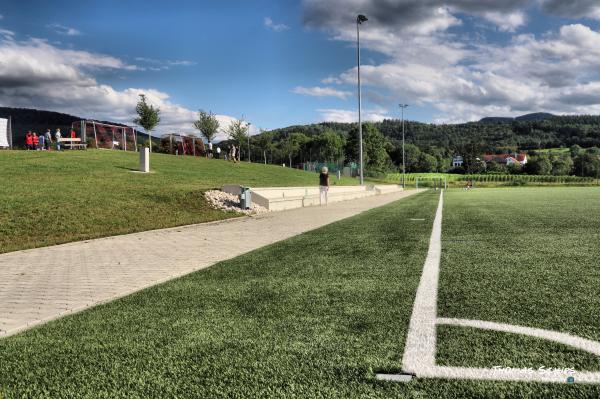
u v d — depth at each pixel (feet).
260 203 64.34
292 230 39.34
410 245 26.25
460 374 8.04
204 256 26.37
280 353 9.54
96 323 12.85
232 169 116.98
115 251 29.94
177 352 9.93
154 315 13.38
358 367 8.59
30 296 17.48
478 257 21.09
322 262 21.59
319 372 8.43
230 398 7.55
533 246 24.09
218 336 10.93
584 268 17.63
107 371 9.02
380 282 16.42
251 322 12.03
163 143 177.47
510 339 9.80
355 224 41.96
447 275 17.19
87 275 21.76
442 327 10.85
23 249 31.71
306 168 261.85
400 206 72.49
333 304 13.55
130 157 107.34
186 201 56.65
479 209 58.65
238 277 18.94
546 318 11.27
